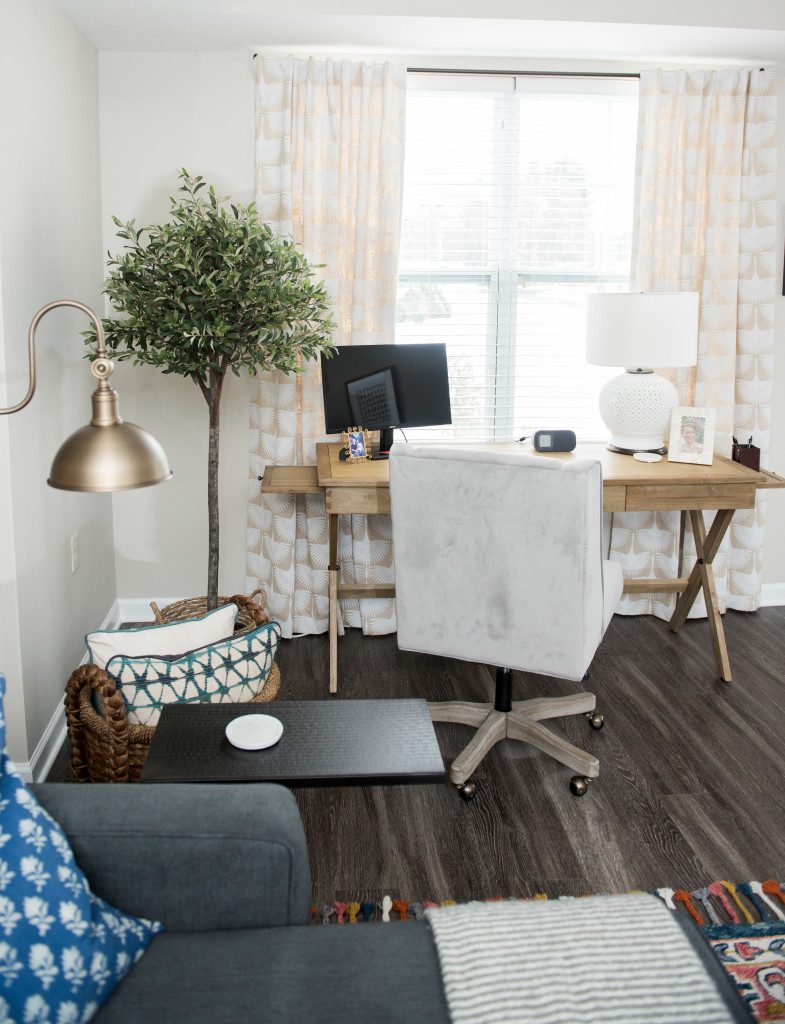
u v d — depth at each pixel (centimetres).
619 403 349
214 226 290
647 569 400
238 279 279
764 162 370
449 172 376
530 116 375
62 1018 125
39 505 273
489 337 392
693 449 338
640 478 316
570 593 240
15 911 129
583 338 395
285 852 149
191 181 301
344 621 393
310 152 354
